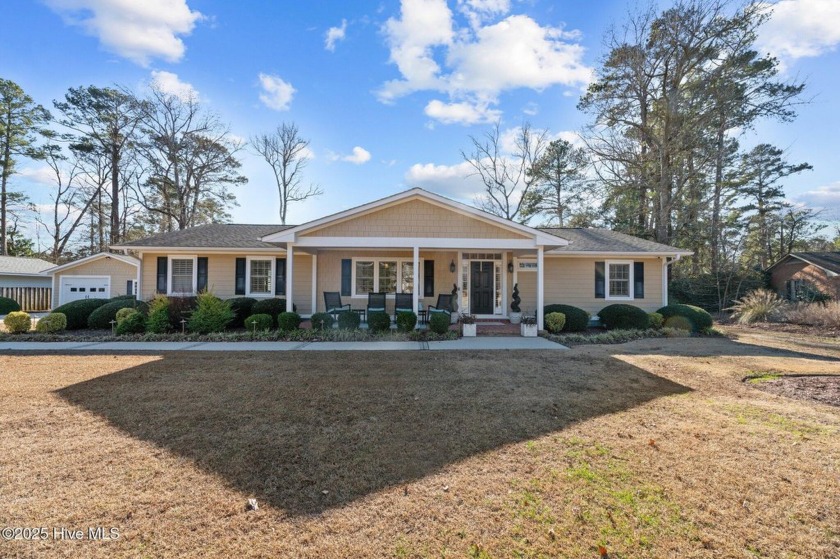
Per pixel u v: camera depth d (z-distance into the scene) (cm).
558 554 234
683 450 374
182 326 1172
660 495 296
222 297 1424
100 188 3095
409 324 1157
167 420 451
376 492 302
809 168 2853
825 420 452
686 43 1969
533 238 1195
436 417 463
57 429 423
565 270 1448
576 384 609
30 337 1086
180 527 259
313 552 237
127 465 342
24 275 2336
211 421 449
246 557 232
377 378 644
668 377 656
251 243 1435
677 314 1295
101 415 466
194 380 630
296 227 1174
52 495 294
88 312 1362
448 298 1334
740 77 1973
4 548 237
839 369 713
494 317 1372
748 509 279
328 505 285
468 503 287
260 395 549
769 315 1609
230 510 278
